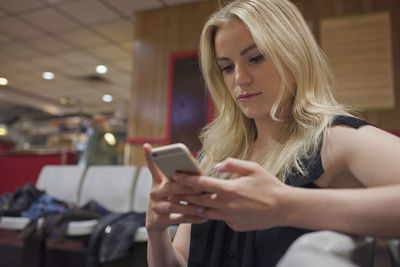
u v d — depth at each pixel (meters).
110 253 2.12
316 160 0.68
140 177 2.81
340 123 0.68
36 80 7.77
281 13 0.76
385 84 3.26
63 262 2.52
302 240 0.43
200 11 4.12
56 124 7.95
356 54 3.39
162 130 4.13
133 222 2.29
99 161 4.01
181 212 0.57
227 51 0.78
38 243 2.39
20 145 6.02
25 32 5.19
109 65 6.61
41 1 4.26
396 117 3.19
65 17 4.66
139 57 4.41
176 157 0.52
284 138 0.80
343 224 0.50
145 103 4.29
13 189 4.56
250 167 0.52
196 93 3.98
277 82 0.76
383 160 0.55
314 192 0.52
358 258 0.49
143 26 4.43
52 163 4.44
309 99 0.76
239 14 0.75
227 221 0.55
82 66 6.73
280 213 0.51
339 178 0.69
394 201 0.48
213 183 0.51
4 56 6.25
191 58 4.08
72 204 2.89
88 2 4.24
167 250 0.78
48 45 5.69
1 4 4.35
